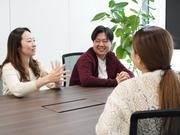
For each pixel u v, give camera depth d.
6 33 3.55
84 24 4.26
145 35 1.08
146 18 4.09
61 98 2.01
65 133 1.32
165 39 1.07
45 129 1.38
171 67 1.10
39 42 3.85
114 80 2.49
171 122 0.95
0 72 2.36
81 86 2.48
